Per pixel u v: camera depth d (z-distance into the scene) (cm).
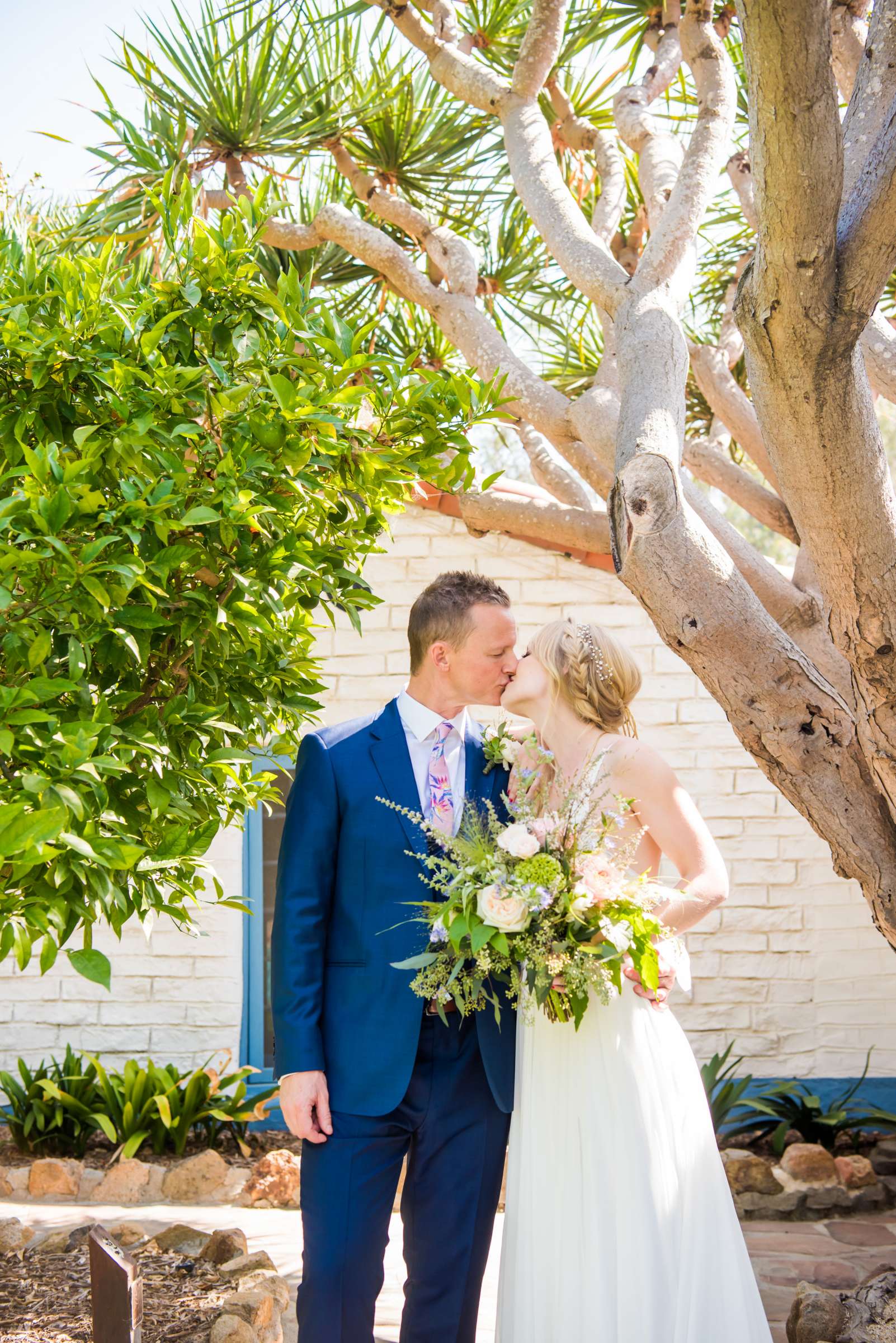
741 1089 464
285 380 204
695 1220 220
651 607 226
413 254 521
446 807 233
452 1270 221
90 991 506
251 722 261
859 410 192
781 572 389
